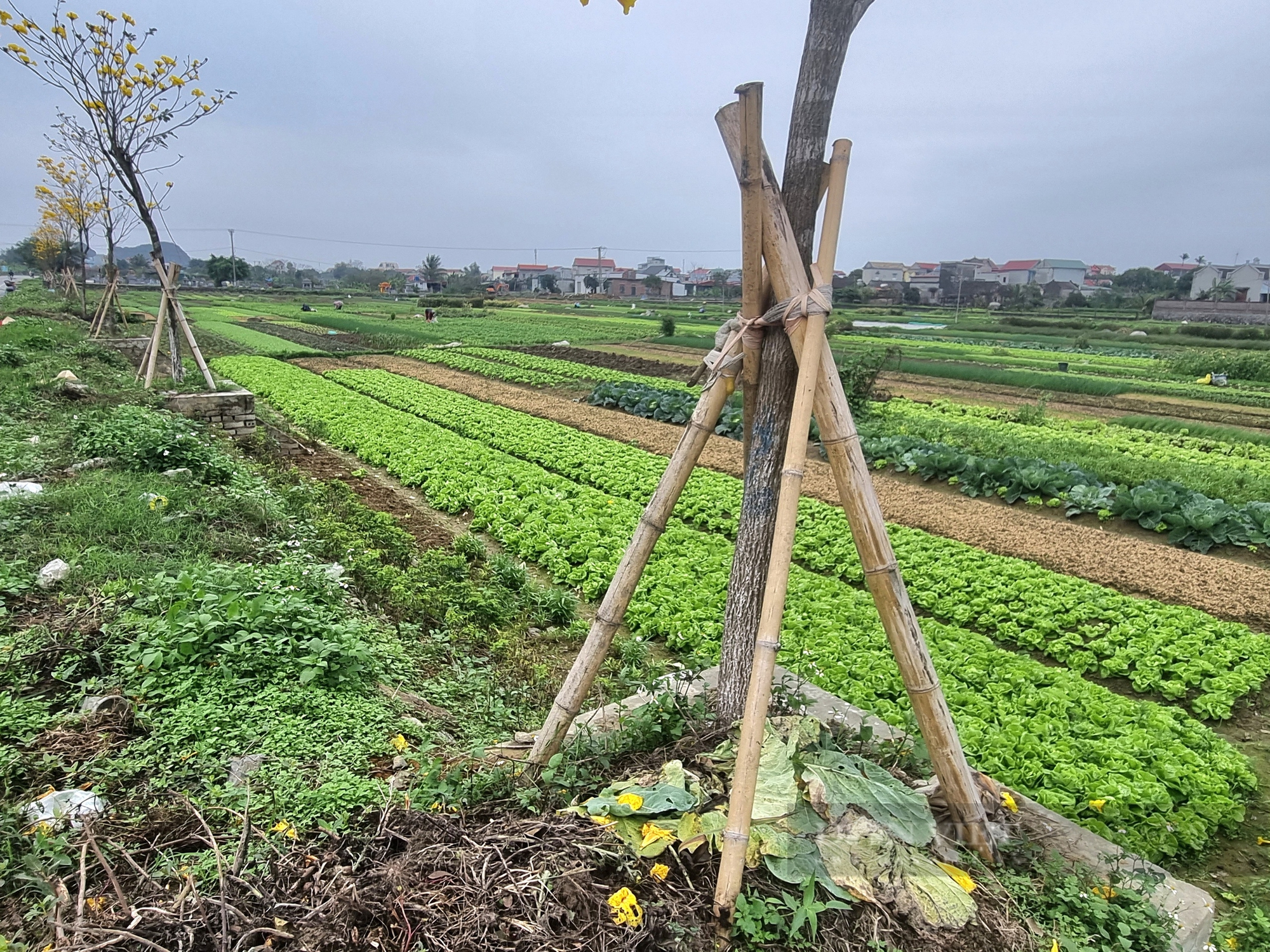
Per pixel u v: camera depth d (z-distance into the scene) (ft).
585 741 16.02
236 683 19.22
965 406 91.66
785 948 11.22
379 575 31.50
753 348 14.30
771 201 13.10
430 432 68.74
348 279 553.64
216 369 105.09
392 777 16.40
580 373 113.60
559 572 37.06
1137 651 30.22
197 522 32.89
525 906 10.91
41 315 114.62
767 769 13.70
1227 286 305.12
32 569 24.97
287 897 11.46
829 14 13.33
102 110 54.13
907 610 13.71
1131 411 94.22
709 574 35.53
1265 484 55.57
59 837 13.42
